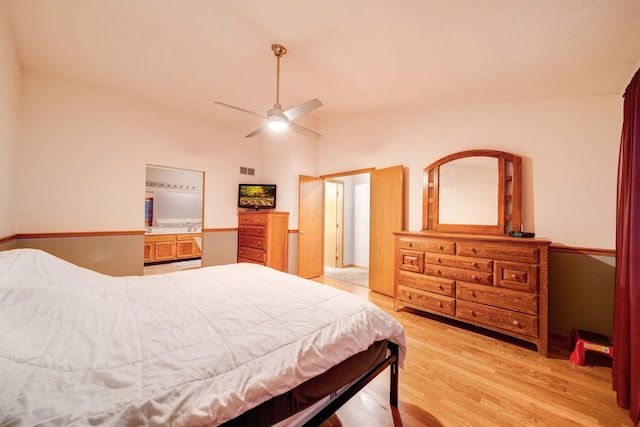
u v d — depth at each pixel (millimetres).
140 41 2268
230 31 2090
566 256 2453
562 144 2496
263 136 4801
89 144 3102
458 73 2340
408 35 1904
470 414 1492
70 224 2986
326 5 1720
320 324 1202
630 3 1359
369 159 3984
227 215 4395
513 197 2678
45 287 1170
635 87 1560
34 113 2756
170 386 748
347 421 1438
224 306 1360
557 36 1685
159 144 3637
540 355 2119
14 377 675
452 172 3100
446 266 2641
